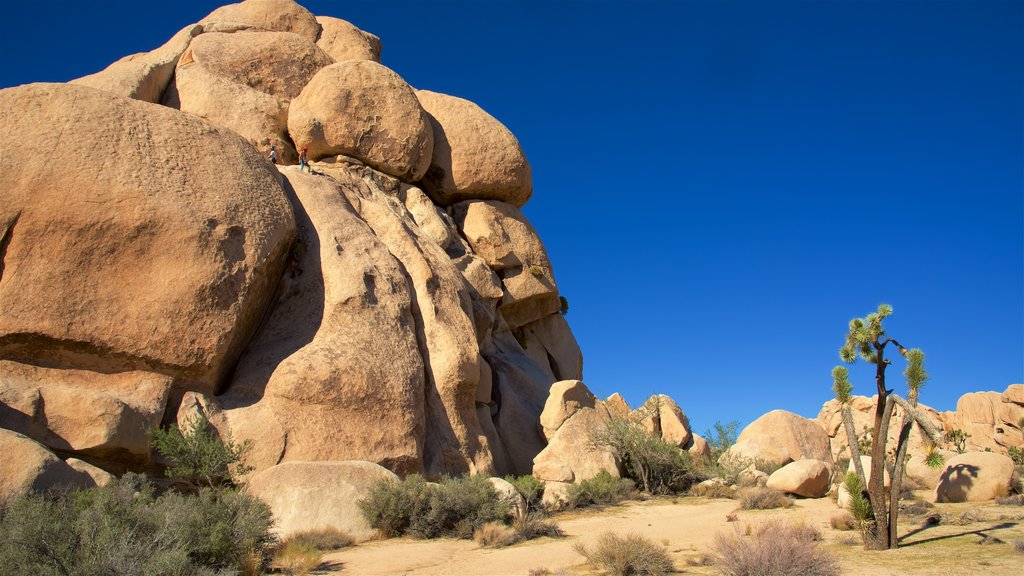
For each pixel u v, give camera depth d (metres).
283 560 12.05
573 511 20.27
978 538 13.21
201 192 20.75
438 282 26.12
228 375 20.61
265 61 33.56
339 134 31.19
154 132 21.22
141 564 8.73
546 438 26.58
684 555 12.54
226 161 22.23
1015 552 11.63
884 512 12.80
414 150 32.53
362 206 27.84
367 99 31.92
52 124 19.50
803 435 31.00
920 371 12.93
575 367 37.91
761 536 10.74
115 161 19.67
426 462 21.72
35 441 14.77
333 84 31.64
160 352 18.53
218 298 19.73
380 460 20.02
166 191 19.98
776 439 30.48
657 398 31.45
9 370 17.02
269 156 29.38
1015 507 17.72
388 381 21.23
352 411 20.22
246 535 11.29
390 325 22.88
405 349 22.72
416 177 33.31
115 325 18.17
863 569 10.74
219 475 17.38
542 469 23.89
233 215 20.95
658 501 22.61
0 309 17.12
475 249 34.22
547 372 34.78
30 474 13.87
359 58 39.53
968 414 46.53
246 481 16.77
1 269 17.55
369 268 23.83
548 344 37.12
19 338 17.17
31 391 16.47
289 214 23.05
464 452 22.84
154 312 18.69
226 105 30.62
